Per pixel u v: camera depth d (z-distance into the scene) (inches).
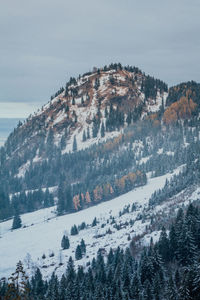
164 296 2559.1
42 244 6033.5
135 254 3860.7
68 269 3951.8
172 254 3230.8
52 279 3597.4
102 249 4544.8
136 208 6717.5
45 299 2987.2
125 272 3080.7
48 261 4909.0
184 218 3604.8
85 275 3513.8
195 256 3043.8
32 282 3759.8
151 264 2950.3
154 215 5270.7
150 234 4394.7
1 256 5536.4
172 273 2952.8
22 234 7003.0
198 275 2284.7
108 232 5536.4
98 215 7322.8
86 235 5959.6
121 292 2721.5
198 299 2219.5
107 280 3191.4
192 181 6441.9
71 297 2945.4
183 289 2285.9
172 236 3307.1
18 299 997.2
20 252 5718.5
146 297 2598.4
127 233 5014.8
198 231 3260.3
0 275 4596.5
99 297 2733.8
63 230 6776.6
